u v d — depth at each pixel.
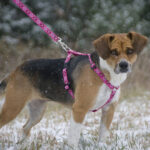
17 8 26.84
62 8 26.62
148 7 28.08
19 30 25.59
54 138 7.65
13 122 10.33
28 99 7.99
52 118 10.88
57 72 7.70
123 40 6.71
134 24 23.97
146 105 13.07
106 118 7.57
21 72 7.98
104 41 6.73
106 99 7.15
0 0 26.73
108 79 6.96
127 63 6.45
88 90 6.97
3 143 7.18
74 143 6.93
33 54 19.30
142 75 17.16
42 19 25.73
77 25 24.47
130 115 11.24
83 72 7.15
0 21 25.66
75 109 7.06
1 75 15.02
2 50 20.19
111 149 6.89
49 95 7.92
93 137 8.05
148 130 8.88
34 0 26.33
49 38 23.20
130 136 8.15
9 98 7.86
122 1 25.97
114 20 23.12
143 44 6.93
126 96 15.09
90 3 25.92
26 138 7.80
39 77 7.88
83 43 21.80
